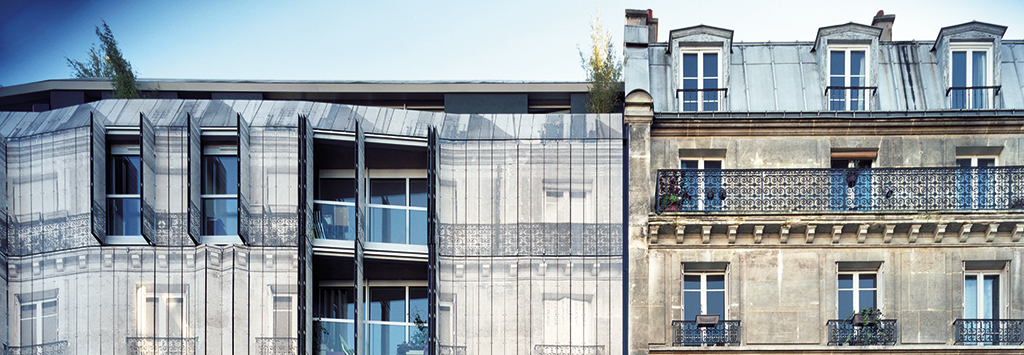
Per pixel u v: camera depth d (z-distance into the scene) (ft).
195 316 54.60
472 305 57.21
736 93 61.72
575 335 56.85
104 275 54.95
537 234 57.98
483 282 57.41
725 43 62.34
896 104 60.64
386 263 59.31
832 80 62.13
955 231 56.80
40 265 55.31
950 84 60.80
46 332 54.54
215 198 56.49
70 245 55.26
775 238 57.67
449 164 58.80
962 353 55.47
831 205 56.95
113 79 65.51
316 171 63.00
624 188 58.75
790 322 56.90
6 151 56.49
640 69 62.44
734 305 57.26
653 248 57.82
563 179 58.59
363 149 57.57
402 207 60.54
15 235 55.57
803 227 56.85
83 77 73.87
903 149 58.95
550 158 58.85
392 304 63.36
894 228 56.34
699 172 57.98
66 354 54.19
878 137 59.26
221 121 56.70
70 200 55.57
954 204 56.39
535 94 68.80
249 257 55.36
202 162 57.21
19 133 56.95
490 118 60.39
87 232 55.16
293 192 56.24
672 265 57.72
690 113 58.75
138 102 57.82
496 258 57.72
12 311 54.75
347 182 63.52
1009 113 57.47
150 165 55.21
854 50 62.39
